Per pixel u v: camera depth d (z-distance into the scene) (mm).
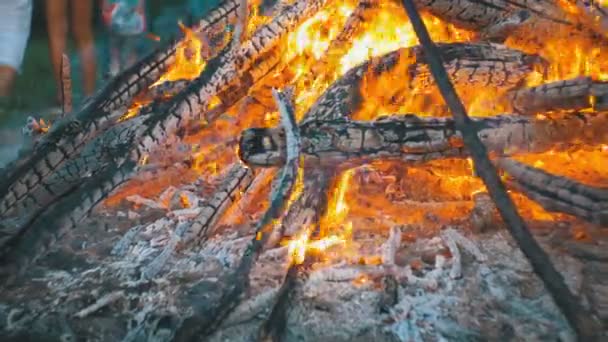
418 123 2432
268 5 4324
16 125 4844
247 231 2699
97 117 3084
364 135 2404
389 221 2689
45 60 6867
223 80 3131
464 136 1966
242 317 2023
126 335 2010
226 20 3820
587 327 1701
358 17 3525
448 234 2471
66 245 2701
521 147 2510
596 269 2195
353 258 2348
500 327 1919
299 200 2475
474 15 3416
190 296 2197
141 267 2441
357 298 2107
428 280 2156
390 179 3094
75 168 2959
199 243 2590
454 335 1896
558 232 2471
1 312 2166
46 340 1996
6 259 2145
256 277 2279
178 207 3029
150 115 3270
